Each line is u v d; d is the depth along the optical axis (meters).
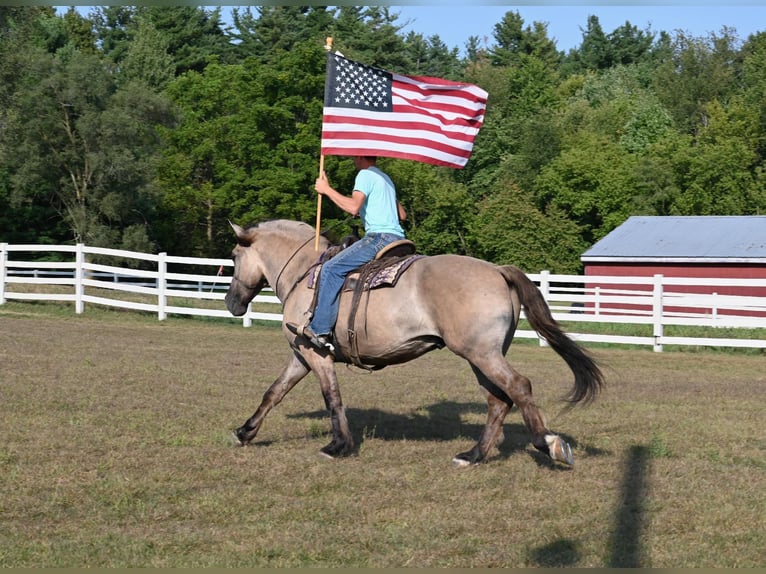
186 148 52.50
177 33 75.12
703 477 7.43
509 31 96.38
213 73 54.47
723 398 12.15
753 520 6.23
